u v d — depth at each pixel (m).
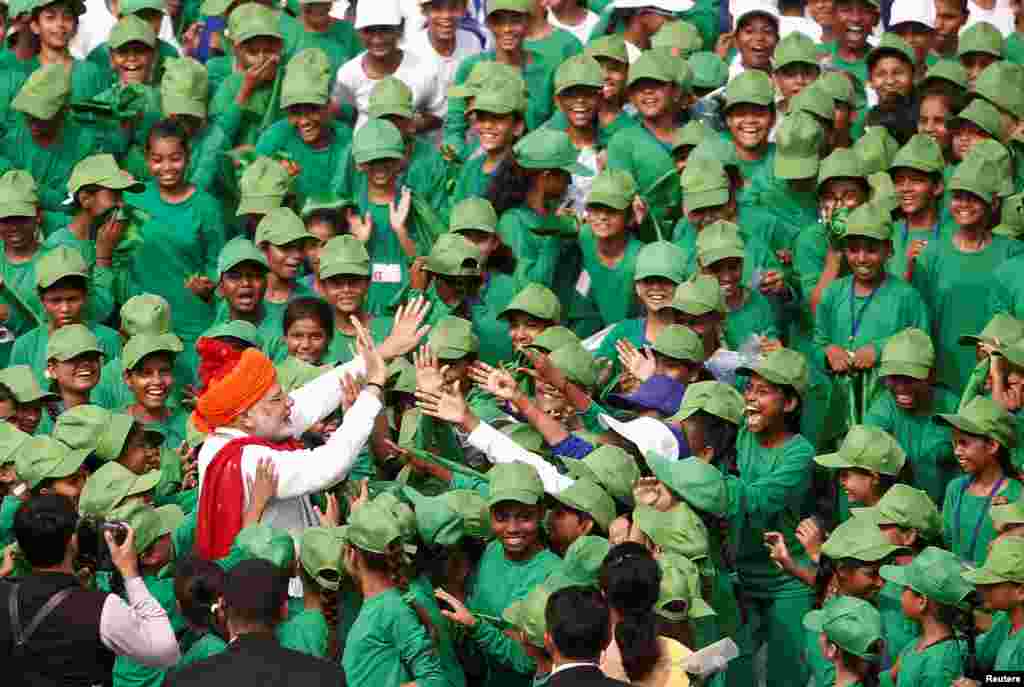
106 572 24.55
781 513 28.31
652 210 34.72
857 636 23.64
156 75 39.66
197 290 34.19
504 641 23.92
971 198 32.41
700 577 24.25
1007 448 27.77
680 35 38.66
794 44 37.84
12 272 33.12
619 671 21.23
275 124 36.59
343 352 30.81
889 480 28.14
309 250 33.03
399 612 23.05
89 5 41.00
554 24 40.41
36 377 31.14
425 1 38.72
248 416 23.97
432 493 27.23
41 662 20.61
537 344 29.45
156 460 27.44
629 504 25.61
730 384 29.98
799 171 34.09
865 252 31.58
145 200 34.72
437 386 26.67
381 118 35.75
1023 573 23.88
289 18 40.19
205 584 22.64
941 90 36.59
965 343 31.81
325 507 26.06
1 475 27.08
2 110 37.38
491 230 32.38
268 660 19.53
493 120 34.34
